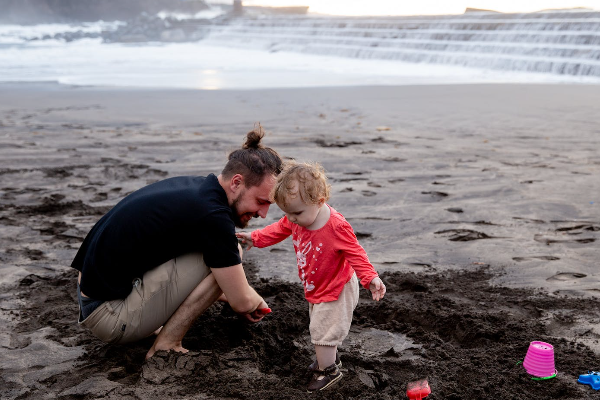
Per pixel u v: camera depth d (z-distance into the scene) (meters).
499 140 9.04
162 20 64.38
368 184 6.43
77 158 7.79
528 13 26.12
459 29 28.14
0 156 7.89
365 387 2.63
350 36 35.09
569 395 2.57
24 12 112.88
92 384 2.67
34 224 5.16
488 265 4.19
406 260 4.31
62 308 3.54
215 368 2.80
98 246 2.78
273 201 2.63
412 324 3.38
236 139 9.12
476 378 2.71
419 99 13.61
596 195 5.87
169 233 2.75
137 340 2.96
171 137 9.34
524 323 3.26
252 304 2.98
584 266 4.13
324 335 2.67
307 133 9.66
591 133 9.47
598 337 3.11
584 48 21.06
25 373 2.83
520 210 5.43
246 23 54.12
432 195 5.97
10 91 16.00
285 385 2.70
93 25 97.31
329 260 2.63
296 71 23.11
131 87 17.00
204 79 19.66
